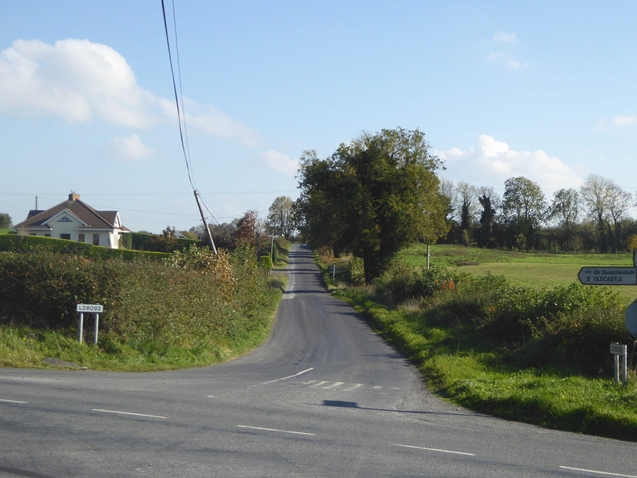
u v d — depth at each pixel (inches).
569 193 4050.2
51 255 613.9
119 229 2701.8
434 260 3065.9
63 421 301.3
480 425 381.4
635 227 3587.6
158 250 2733.8
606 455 310.3
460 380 545.0
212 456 258.5
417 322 1101.1
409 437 325.1
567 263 2847.0
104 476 224.4
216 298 816.3
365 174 2033.7
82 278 603.5
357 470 251.9
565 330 693.3
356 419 368.8
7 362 494.9
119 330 616.1
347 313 1439.5
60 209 2632.9
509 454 299.9
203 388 462.0
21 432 276.1
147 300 639.8
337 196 2038.6
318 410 392.8
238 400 411.2
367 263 2095.2
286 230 5639.8
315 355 804.0
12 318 577.3
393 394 506.0
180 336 687.7
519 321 825.5
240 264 1133.1
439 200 2127.2
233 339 845.2
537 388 498.0
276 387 500.1
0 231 2559.1
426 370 664.4
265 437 299.3
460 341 874.1
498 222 4220.0
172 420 322.7
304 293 2079.2
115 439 275.0
